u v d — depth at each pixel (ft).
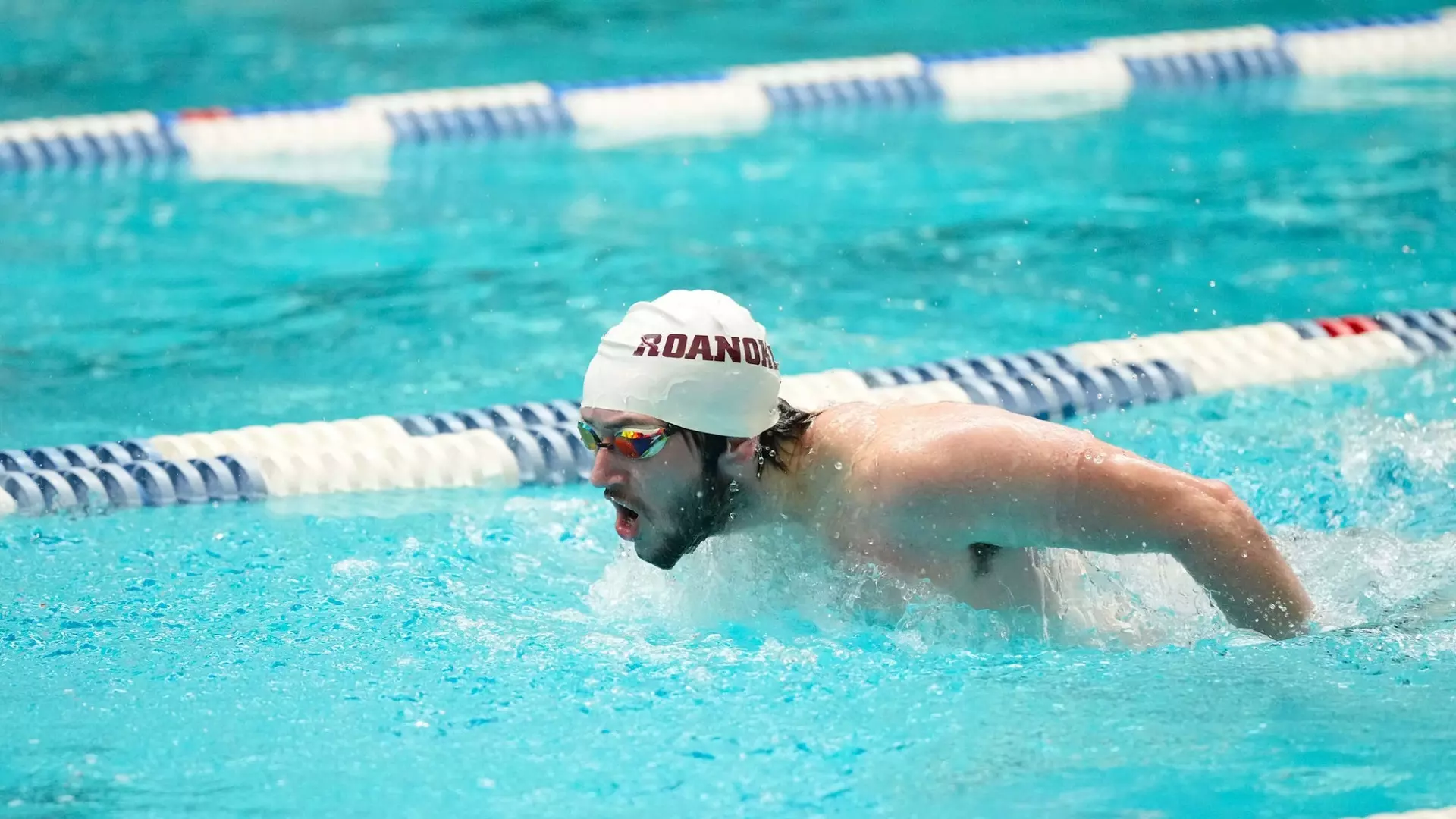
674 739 27.73
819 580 30.42
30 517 41.52
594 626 32.96
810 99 99.96
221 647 32.27
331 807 25.62
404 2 132.46
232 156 87.71
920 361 54.49
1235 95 98.73
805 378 51.98
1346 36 108.58
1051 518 28.14
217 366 54.70
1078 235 69.21
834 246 68.74
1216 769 26.07
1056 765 26.40
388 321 59.52
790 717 28.37
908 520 28.94
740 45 114.01
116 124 88.38
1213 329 57.11
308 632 33.01
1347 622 31.53
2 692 29.96
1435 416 48.26
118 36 118.73
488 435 47.98
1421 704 28.02
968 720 27.96
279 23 124.06
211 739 28.07
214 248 69.56
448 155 88.84
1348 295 60.29
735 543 31.32
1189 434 47.70
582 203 77.36
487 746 27.71
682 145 90.12
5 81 102.58
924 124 94.27
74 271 66.03
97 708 29.30
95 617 33.99
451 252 68.74
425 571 37.06
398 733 28.25
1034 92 101.60
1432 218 69.46
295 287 63.72
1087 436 28.63
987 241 68.90
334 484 45.14
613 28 121.70
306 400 51.34
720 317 29.07
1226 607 29.22
